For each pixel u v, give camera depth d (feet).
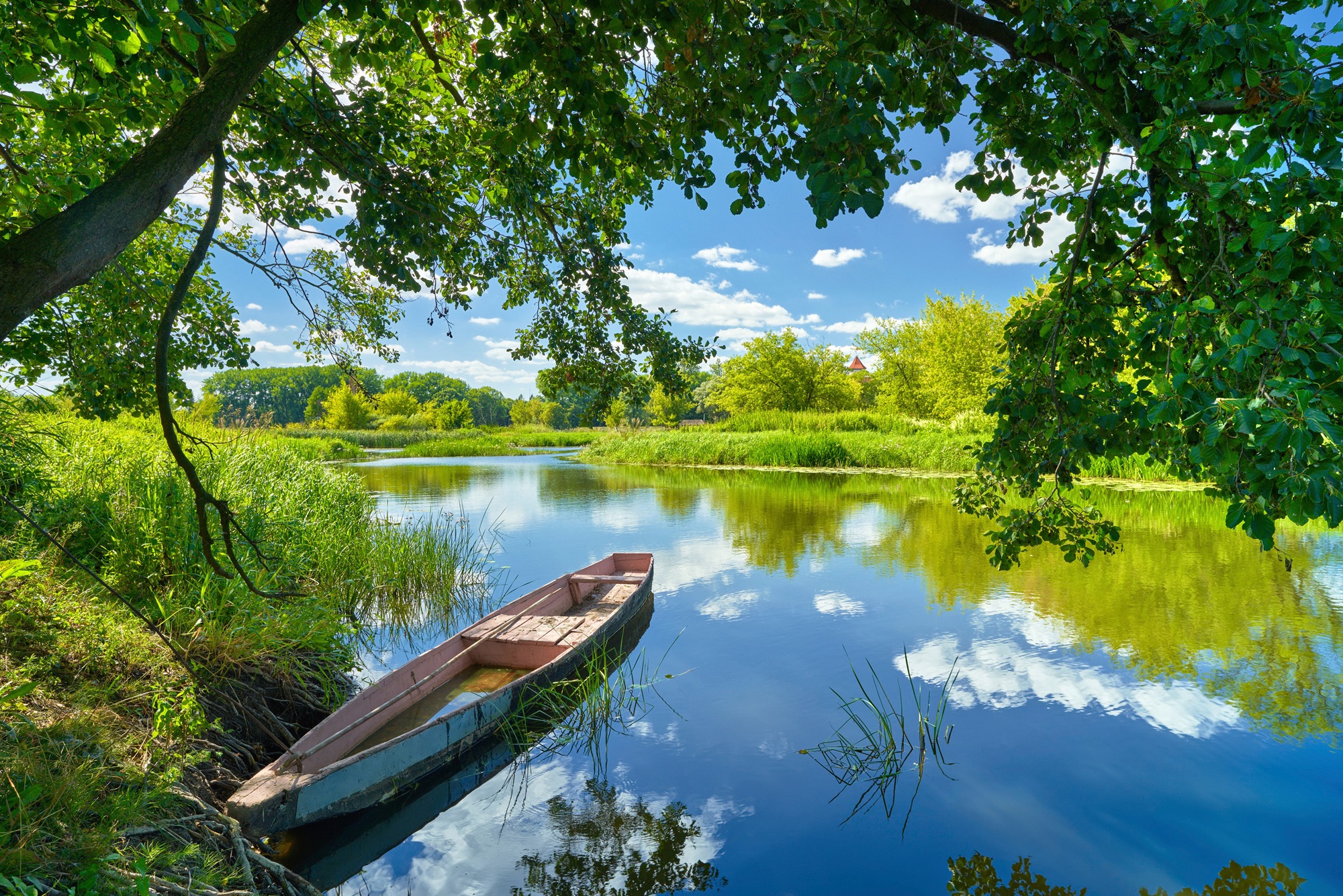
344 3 7.74
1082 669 18.84
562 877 11.30
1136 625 22.15
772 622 23.84
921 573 29.84
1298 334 5.89
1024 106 7.73
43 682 11.14
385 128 11.53
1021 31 7.33
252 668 15.07
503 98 9.80
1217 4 5.74
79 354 15.80
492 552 35.58
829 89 5.82
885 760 14.67
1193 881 10.93
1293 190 6.23
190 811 10.27
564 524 43.37
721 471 79.56
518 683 16.16
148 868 8.50
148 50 8.18
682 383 14.70
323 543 25.59
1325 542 33.09
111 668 12.51
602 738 15.93
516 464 98.89
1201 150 6.86
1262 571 28.25
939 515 44.37
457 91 12.31
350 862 11.73
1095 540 10.98
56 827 8.26
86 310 15.65
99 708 11.18
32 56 8.48
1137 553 31.50
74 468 21.06
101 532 17.02
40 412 17.79
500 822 12.85
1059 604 24.54
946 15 7.22
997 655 20.07
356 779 12.29
